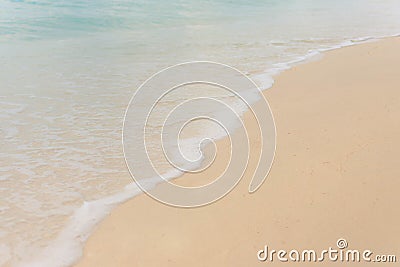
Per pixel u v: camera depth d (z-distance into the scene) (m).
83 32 15.52
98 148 6.10
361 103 7.16
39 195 4.90
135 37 14.88
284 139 6.00
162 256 3.84
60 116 7.24
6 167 5.50
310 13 22.78
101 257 3.87
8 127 6.73
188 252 3.87
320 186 4.65
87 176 5.33
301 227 4.04
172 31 16.19
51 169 5.49
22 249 4.00
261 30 16.89
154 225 4.29
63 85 8.99
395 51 12.05
